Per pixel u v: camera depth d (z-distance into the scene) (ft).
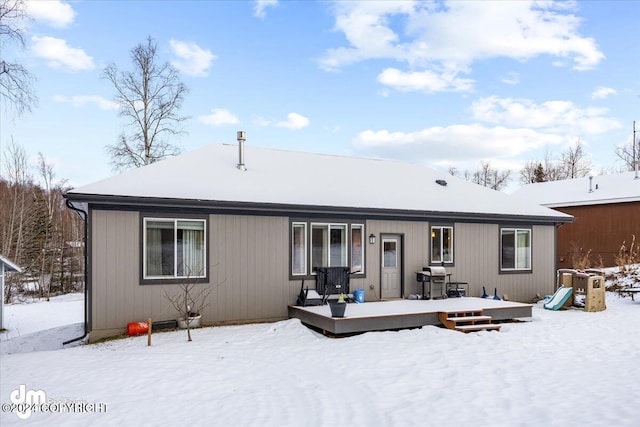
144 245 33.94
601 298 44.29
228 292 36.68
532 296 50.85
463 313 35.53
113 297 32.91
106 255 32.78
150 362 25.34
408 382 21.09
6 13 49.42
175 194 34.35
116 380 22.36
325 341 30.22
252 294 37.58
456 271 46.57
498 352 26.78
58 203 112.88
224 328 34.96
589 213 83.61
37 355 28.04
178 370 23.67
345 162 53.67
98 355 27.40
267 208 36.78
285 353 26.96
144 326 33.06
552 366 23.59
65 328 45.88
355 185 45.98
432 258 45.60
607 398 18.24
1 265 51.49
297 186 41.83
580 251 84.33
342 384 21.01
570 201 85.51
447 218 46.37
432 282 42.57
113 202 32.27
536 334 32.24
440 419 16.49
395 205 42.52
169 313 34.63
